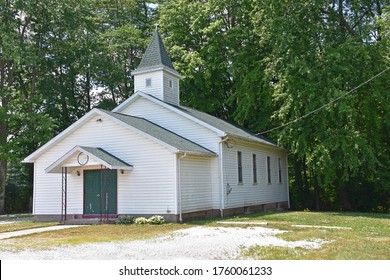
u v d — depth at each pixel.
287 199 30.11
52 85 34.78
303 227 15.36
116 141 18.61
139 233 13.95
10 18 27.98
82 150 17.36
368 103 23.48
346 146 21.41
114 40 36.47
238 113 28.77
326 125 22.81
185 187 17.91
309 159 22.33
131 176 18.14
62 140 19.88
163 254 9.73
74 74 36.75
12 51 27.45
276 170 28.50
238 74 29.00
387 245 10.68
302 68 22.27
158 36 24.09
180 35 32.09
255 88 27.48
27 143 32.19
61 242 12.26
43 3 29.86
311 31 23.86
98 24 38.69
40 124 28.36
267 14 24.81
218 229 14.74
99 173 18.89
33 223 19.25
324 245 10.77
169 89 23.38
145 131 18.05
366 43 23.59
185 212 17.73
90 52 34.88
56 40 33.16
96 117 19.12
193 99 31.36
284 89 23.97
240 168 22.55
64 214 19.23
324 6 25.70
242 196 22.36
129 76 37.66
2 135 28.52
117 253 10.02
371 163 21.97
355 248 10.20
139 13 40.69
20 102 28.73
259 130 28.61
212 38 30.39
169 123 21.66
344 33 26.58
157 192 17.53
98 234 13.95
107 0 39.19
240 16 30.94
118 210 18.19
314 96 22.08
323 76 22.44
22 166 34.34
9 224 19.31
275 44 24.50
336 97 21.23
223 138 20.09
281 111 23.39
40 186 20.23
